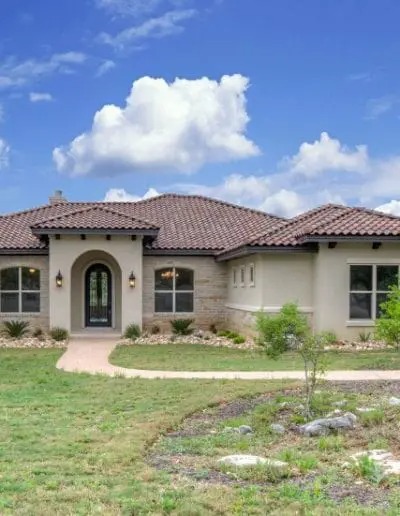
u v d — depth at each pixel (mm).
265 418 11250
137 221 26750
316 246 23375
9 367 18391
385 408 11695
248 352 22266
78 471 8023
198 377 16219
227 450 9281
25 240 28312
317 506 6570
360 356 20438
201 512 6391
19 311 28109
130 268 27234
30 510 6445
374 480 7441
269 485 7484
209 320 28906
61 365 19078
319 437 10000
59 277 26797
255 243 23047
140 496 6941
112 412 11891
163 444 9688
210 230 30516
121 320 28688
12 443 9469
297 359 20047
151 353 22094
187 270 28891
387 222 23766
